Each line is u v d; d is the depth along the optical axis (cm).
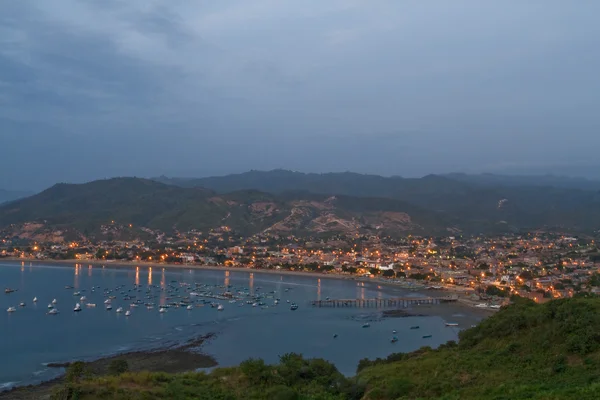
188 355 9425
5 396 6981
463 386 3984
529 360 4372
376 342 10619
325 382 4638
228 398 3831
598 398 3058
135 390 3812
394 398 3991
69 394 3644
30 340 10719
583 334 4353
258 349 9956
